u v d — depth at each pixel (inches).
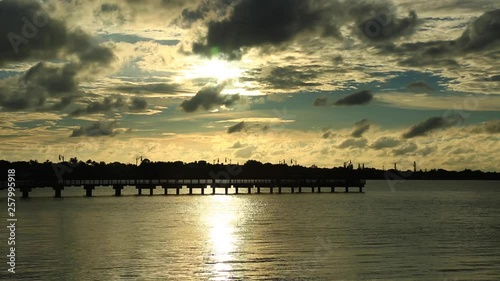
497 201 4899.1
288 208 3663.9
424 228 2386.8
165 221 2662.4
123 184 4933.6
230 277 1385.3
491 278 1380.4
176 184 5088.6
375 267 1501.0
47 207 3558.1
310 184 5565.9
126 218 2805.1
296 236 2100.1
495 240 1995.6
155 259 1590.8
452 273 1430.9
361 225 2509.8
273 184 5403.5
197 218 2849.4
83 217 2844.5
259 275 1407.5
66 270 1444.4
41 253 1672.0
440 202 4672.7
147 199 4630.9
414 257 1637.6
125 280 1346.0
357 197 5344.5
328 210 3506.4
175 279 1363.2
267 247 1815.9
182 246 1825.8
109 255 1647.4
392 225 2518.5
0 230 2236.7
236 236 2092.8
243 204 4072.3
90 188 4913.9
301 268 1488.7
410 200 5004.9
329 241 1951.3
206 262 1556.3
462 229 2359.7
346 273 1430.9
